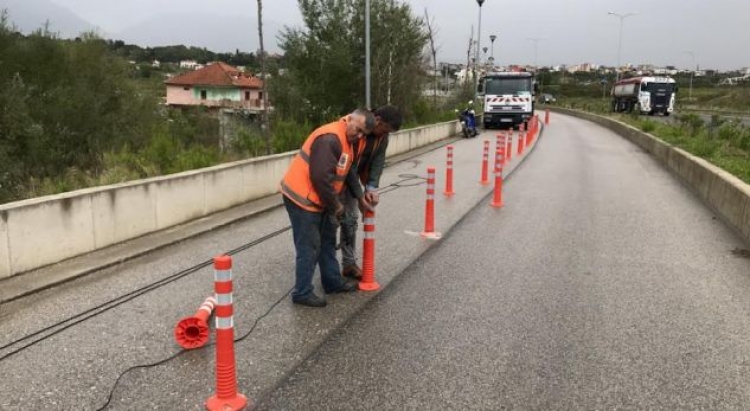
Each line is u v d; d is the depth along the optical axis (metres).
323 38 23.61
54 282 5.62
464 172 14.43
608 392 3.85
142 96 19.25
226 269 3.48
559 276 6.19
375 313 5.11
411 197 10.79
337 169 4.89
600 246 7.45
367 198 5.60
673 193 11.67
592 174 14.36
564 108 59.41
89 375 4.00
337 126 4.93
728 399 3.78
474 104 34.72
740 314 5.20
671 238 7.92
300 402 3.68
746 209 7.92
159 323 4.86
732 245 7.59
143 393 3.79
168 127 17.48
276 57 23.73
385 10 23.78
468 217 9.06
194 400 3.71
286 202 5.07
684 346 4.54
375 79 23.53
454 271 6.30
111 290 5.60
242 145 12.91
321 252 5.43
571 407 3.67
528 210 9.69
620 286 5.90
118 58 19.02
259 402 3.67
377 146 5.56
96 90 17.86
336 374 4.04
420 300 5.43
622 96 52.91
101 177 9.05
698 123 21.97
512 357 4.31
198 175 8.40
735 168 10.84
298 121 20.38
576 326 4.88
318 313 5.09
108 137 16.52
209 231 7.89
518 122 31.38
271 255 6.84
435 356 4.31
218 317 3.55
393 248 7.19
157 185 7.57
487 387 3.88
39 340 4.52
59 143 15.37
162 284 5.79
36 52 16.62
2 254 5.59
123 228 7.05
